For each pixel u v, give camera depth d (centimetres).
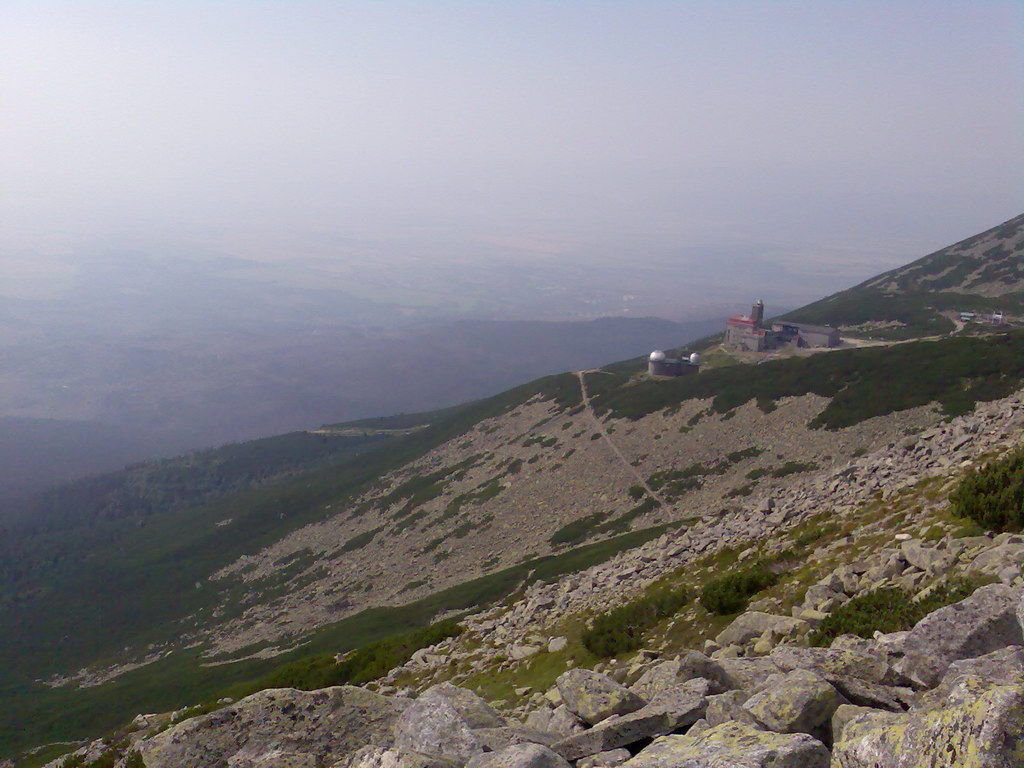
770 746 609
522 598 3853
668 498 8700
